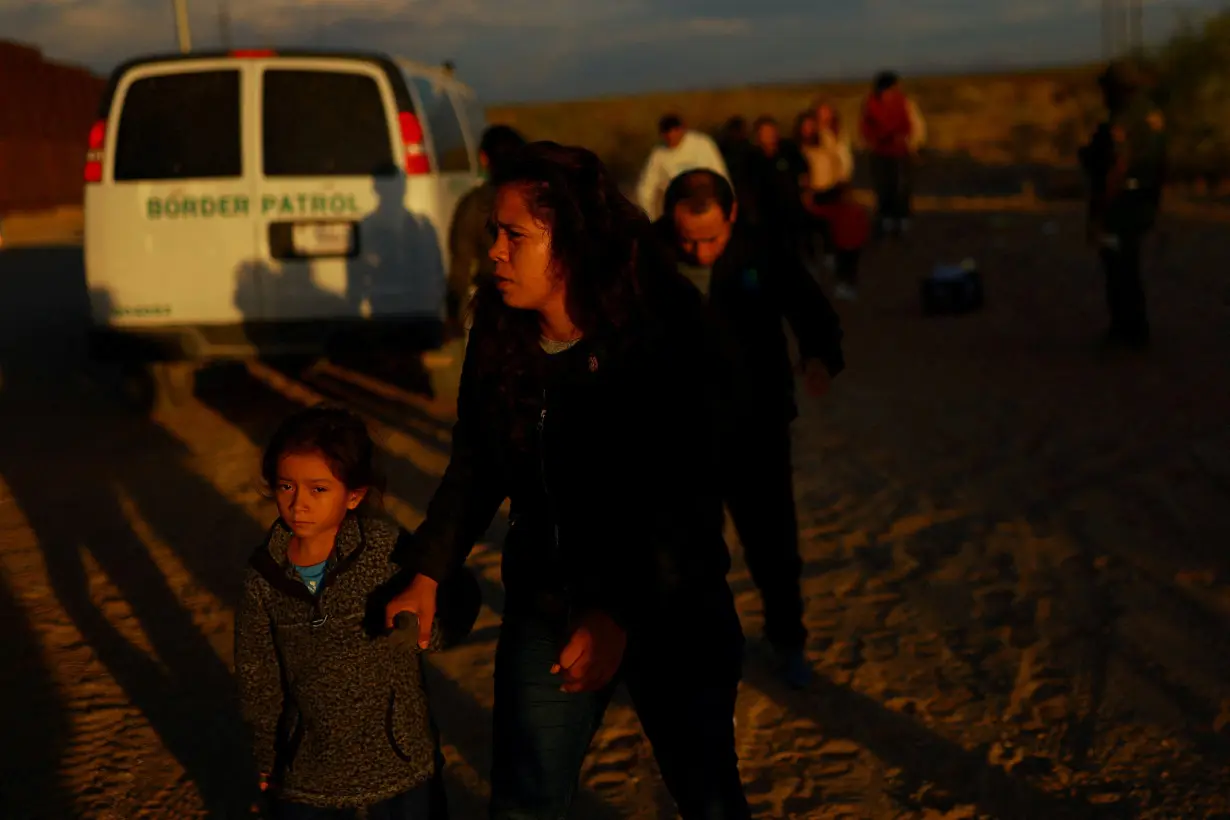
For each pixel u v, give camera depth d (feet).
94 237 27.20
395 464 25.14
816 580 18.42
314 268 26.96
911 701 14.58
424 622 8.95
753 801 12.51
